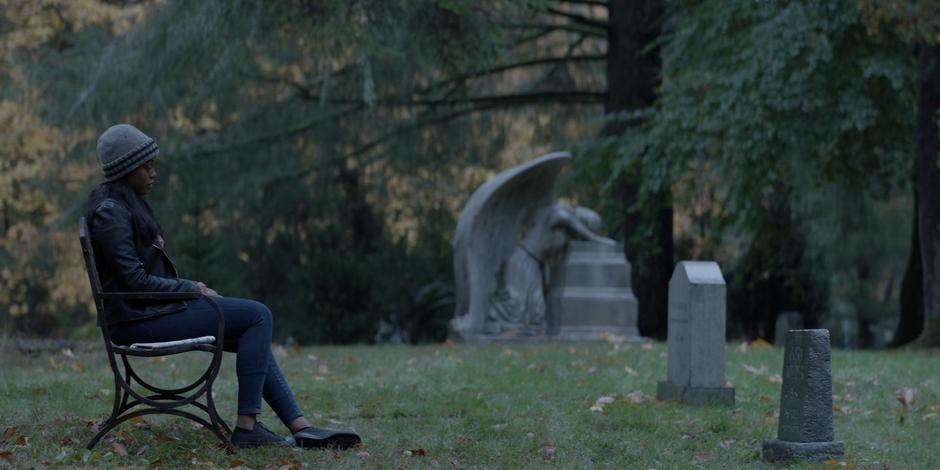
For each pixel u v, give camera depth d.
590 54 25.77
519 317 17.64
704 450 7.15
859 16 17.47
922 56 18.09
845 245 27.41
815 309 26.84
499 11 20.00
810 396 6.74
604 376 10.99
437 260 26.11
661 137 19.92
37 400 8.45
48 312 27.52
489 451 6.84
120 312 6.20
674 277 9.52
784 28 17.31
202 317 6.33
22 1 24.02
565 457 6.75
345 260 23.69
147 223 6.38
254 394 6.46
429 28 18.00
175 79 20.41
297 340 22.59
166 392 6.64
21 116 24.41
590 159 22.38
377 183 26.34
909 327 22.22
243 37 18.75
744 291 26.81
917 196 22.05
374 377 10.78
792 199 21.98
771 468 6.55
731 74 18.73
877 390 10.40
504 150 27.05
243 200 24.39
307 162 25.11
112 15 24.36
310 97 24.06
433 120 25.00
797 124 17.97
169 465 6.07
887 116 18.73
